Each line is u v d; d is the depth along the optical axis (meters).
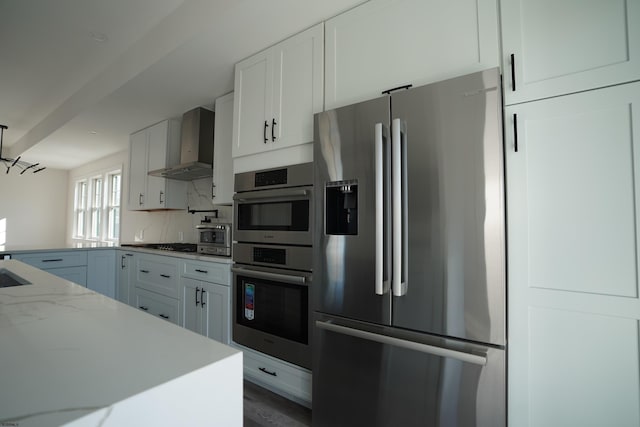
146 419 0.45
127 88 2.72
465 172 1.24
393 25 1.54
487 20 1.29
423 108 1.34
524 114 1.20
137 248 3.36
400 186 1.33
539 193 1.17
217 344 0.62
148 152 3.74
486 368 1.18
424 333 1.31
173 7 2.10
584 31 1.11
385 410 1.40
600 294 1.06
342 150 1.58
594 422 1.06
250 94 2.18
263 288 2.05
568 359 1.10
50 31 2.35
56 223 6.90
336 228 1.63
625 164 1.04
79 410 0.40
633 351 1.01
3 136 5.12
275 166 2.02
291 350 1.88
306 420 1.79
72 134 4.09
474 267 1.21
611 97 1.06
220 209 3.42
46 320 0.76
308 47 1.88
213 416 0.53
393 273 1.32
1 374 0.48
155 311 2.97
